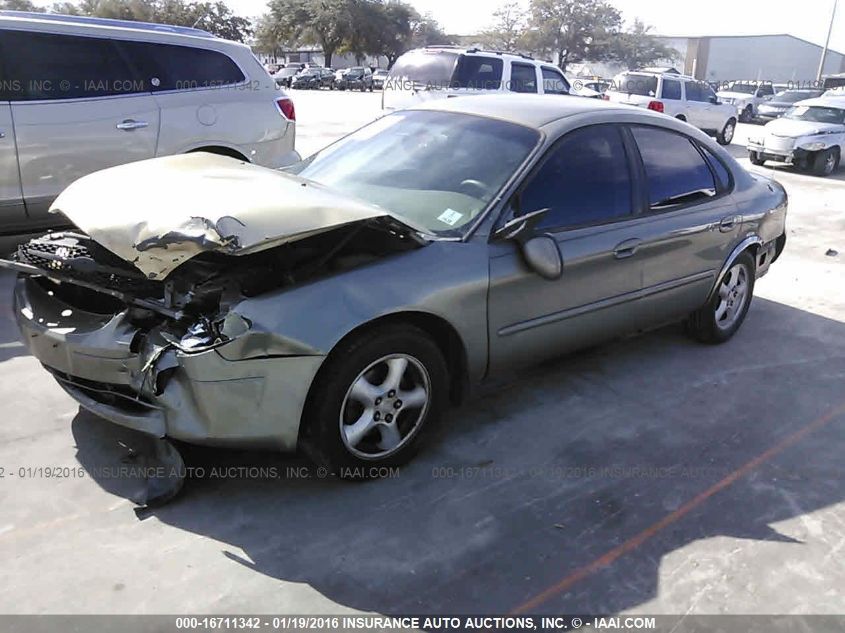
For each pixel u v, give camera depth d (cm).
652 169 428
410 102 1330
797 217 984
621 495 324
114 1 5931
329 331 284
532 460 349
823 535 303
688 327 506
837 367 479
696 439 377
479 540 289
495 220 345
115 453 335
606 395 421
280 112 719
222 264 295
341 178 395
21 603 246
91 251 325
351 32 7088
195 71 667
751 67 6844
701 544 294
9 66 575
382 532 291
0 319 495
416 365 321
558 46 6200
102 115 612
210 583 260
